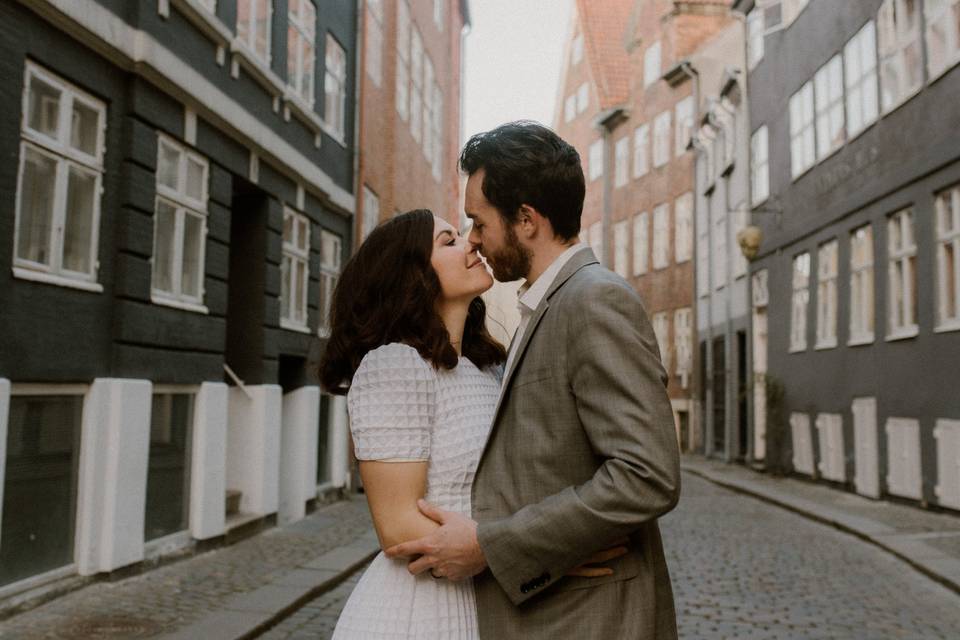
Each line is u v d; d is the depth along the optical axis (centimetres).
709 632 585
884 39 1370
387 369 193
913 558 841
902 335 1296
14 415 605
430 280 205
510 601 190
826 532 1081
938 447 1188
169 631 551
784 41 1889
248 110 985
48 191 639
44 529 638
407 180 1878
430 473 195
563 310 187
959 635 588
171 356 800
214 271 894
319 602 673
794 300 1834
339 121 1382
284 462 1195
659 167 3325
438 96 2331
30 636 536
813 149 1706
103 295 701
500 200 200
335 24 1346
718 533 1062
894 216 1357
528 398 189
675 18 3153
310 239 1241
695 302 2895
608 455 175
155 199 766
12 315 590
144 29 738
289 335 1151
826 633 586
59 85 647
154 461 786
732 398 2372
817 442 1681
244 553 866
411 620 193
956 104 1137
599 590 184
